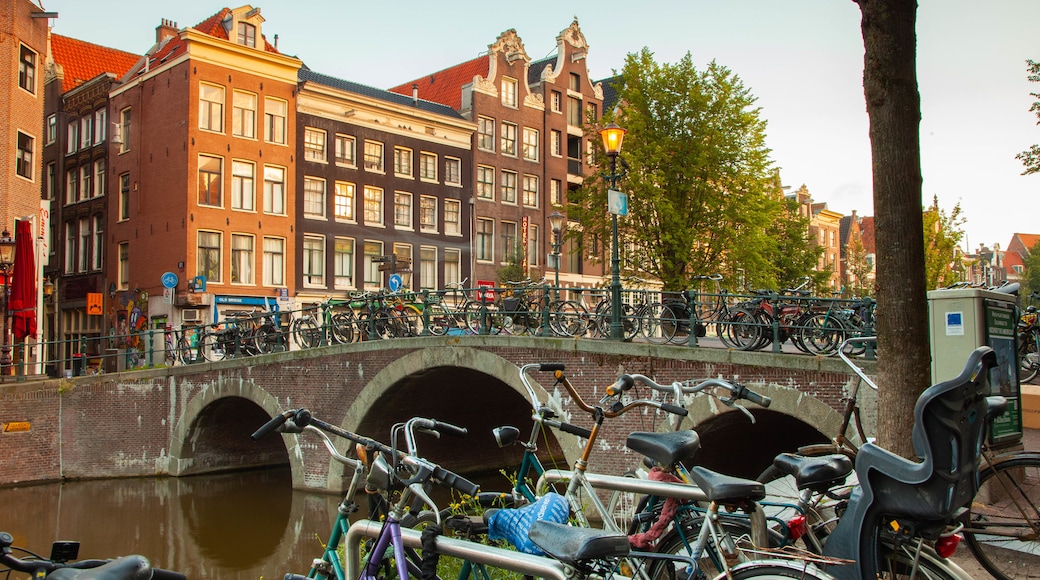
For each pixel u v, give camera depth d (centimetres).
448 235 3288
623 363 1316
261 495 1875
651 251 2530
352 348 1773
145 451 2139
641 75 2566
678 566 385
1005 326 723
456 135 3325
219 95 2733
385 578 396
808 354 1142
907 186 511
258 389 1955
